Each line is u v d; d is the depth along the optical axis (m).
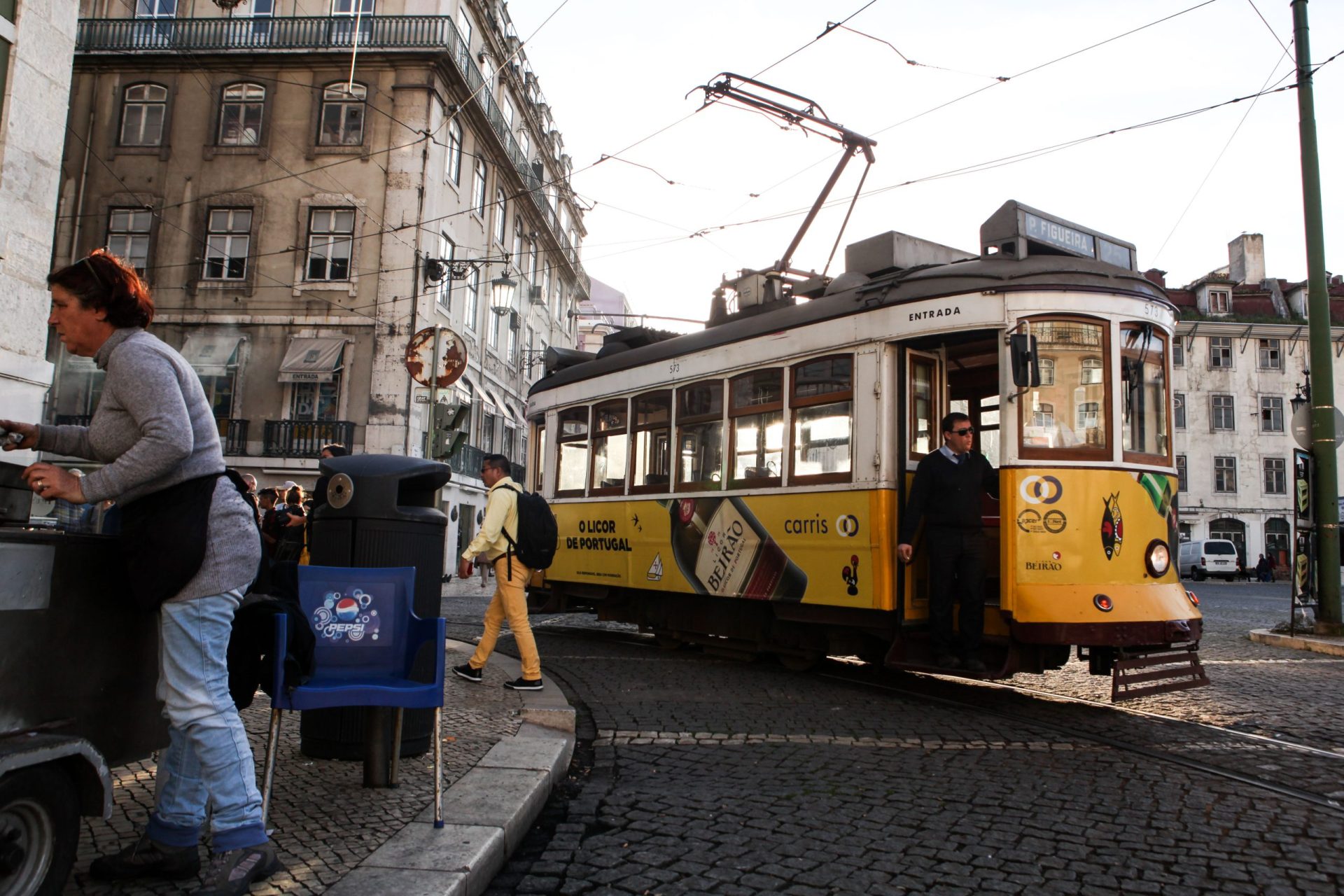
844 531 7.31
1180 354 43.81
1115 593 6.32
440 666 3.42
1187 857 3.58
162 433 2.60
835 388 7.56
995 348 7.69
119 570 2.89
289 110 23.20
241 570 2.81
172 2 23.88
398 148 22.81
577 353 12.12
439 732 3.43
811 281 8.64
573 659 8.91
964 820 4.00
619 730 5.78
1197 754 5.27
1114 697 5.93
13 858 2.33
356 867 2.99
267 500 9.95
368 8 23.45
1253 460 43.34
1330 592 11.49
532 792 3.90
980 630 6.45
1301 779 4.74
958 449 6.65
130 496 2.73
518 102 30.44
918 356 7.39
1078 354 6.63
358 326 22.38
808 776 4.73
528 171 31.73
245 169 23.12
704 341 9.09
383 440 21.97
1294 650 10.85
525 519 6.49
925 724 5.98
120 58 23.42
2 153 7.05
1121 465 6.57
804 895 3.20
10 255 7.09
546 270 36.72
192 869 2.87
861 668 8.55
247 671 3.29
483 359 27.59
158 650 3.04
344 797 3.74
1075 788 4.52
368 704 3.34
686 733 5.71
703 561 8.78
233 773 2.77
